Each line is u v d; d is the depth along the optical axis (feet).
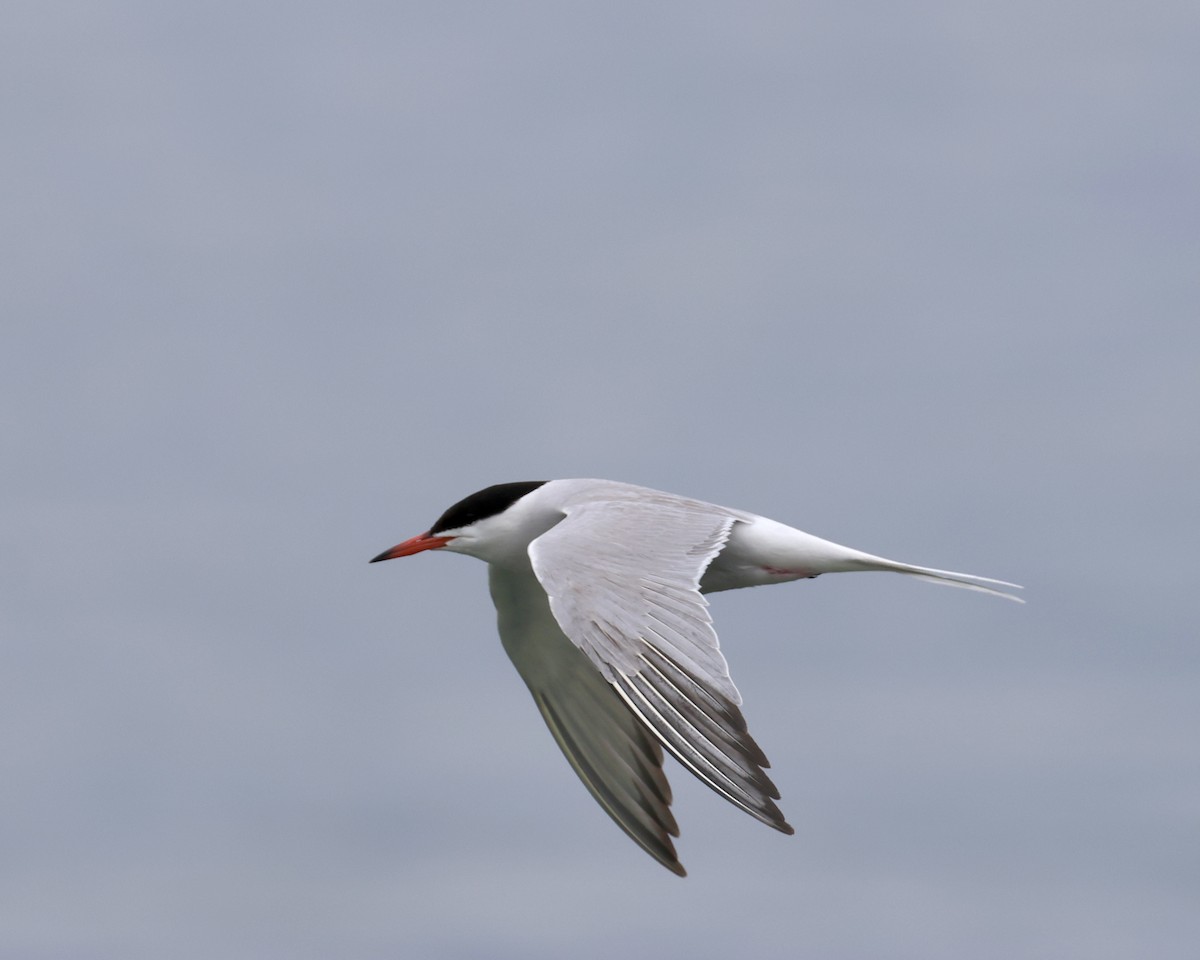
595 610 35.22
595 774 45.65
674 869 44.21
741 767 32.60
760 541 41.47
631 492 43.34
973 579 40.86
